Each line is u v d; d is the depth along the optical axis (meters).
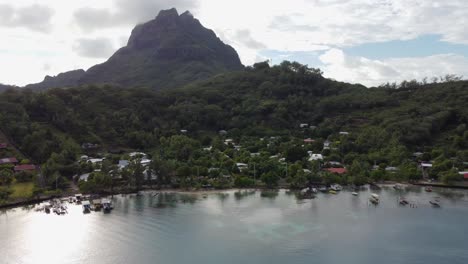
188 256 151.25
